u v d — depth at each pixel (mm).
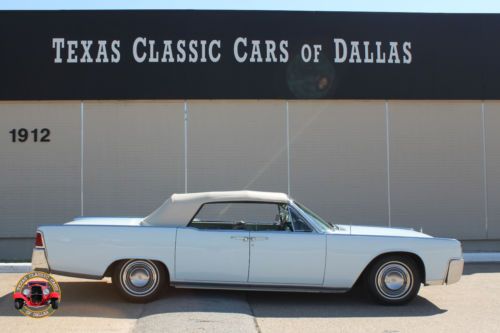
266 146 12336
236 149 12320
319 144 12383
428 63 12539
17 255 12055
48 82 12188
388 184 12391
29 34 12227
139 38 12289
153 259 7051
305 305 7254
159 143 12281
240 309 6816
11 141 12172
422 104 12586
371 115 12477
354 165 12391
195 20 12336
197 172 12258
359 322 6387
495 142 12594
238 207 8969
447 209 12422
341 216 12289
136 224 7418
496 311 6992
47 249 7035
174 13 12328
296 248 7078
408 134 12500
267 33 12406
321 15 12477
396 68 12492
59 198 12148
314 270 7074
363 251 7105
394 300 7211
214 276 7078
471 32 12641
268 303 7359
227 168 12281
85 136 12242
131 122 12281
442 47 12578
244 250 7070
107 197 12172
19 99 12141
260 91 12305
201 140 12305
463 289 8438
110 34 12281
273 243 7086
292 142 12367
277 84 12352
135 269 7125
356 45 12477
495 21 12672
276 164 12320
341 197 12320
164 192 12219
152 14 12305
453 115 12594
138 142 12266
